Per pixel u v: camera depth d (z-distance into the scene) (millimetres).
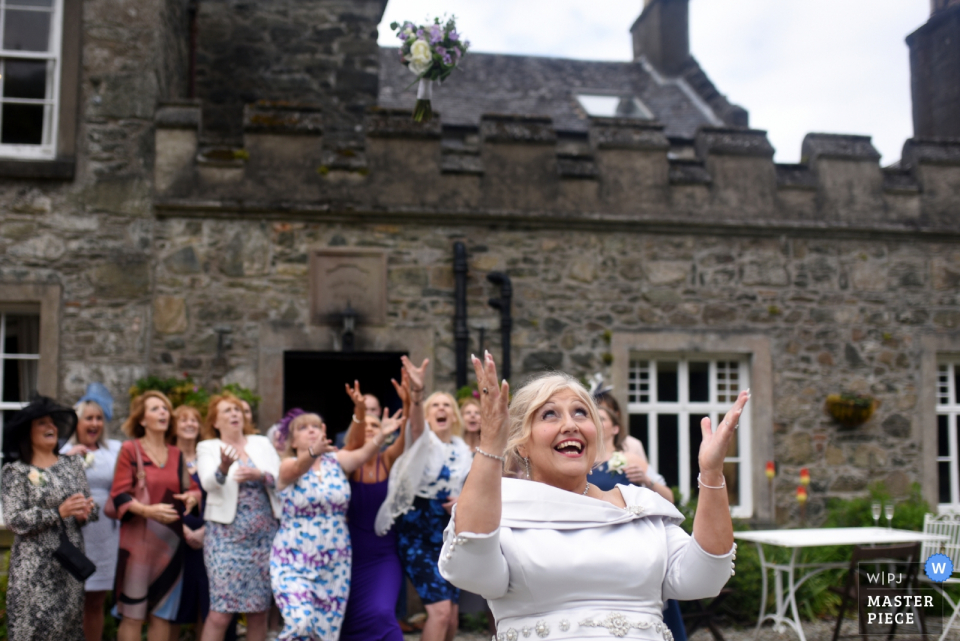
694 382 7824
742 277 7719
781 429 7625
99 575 5164
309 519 4383
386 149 7297
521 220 7422
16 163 6812
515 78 12633
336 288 7121
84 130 6992
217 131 8992
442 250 7316
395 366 7602
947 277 8023
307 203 7109
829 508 7590
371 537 4605
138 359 6801
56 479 4363
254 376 6945
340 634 4492
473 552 2062
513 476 2564
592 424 2352
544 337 7387
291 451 4812
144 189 6973
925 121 9859
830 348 7773
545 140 7488
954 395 8133
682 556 2275
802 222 7770
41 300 6762
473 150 7496
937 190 8078
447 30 4586
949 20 9500
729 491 7723
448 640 4758
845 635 5766
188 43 8891
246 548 4582
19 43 7160
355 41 9320
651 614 2213
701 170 7746
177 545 4816
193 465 5246
